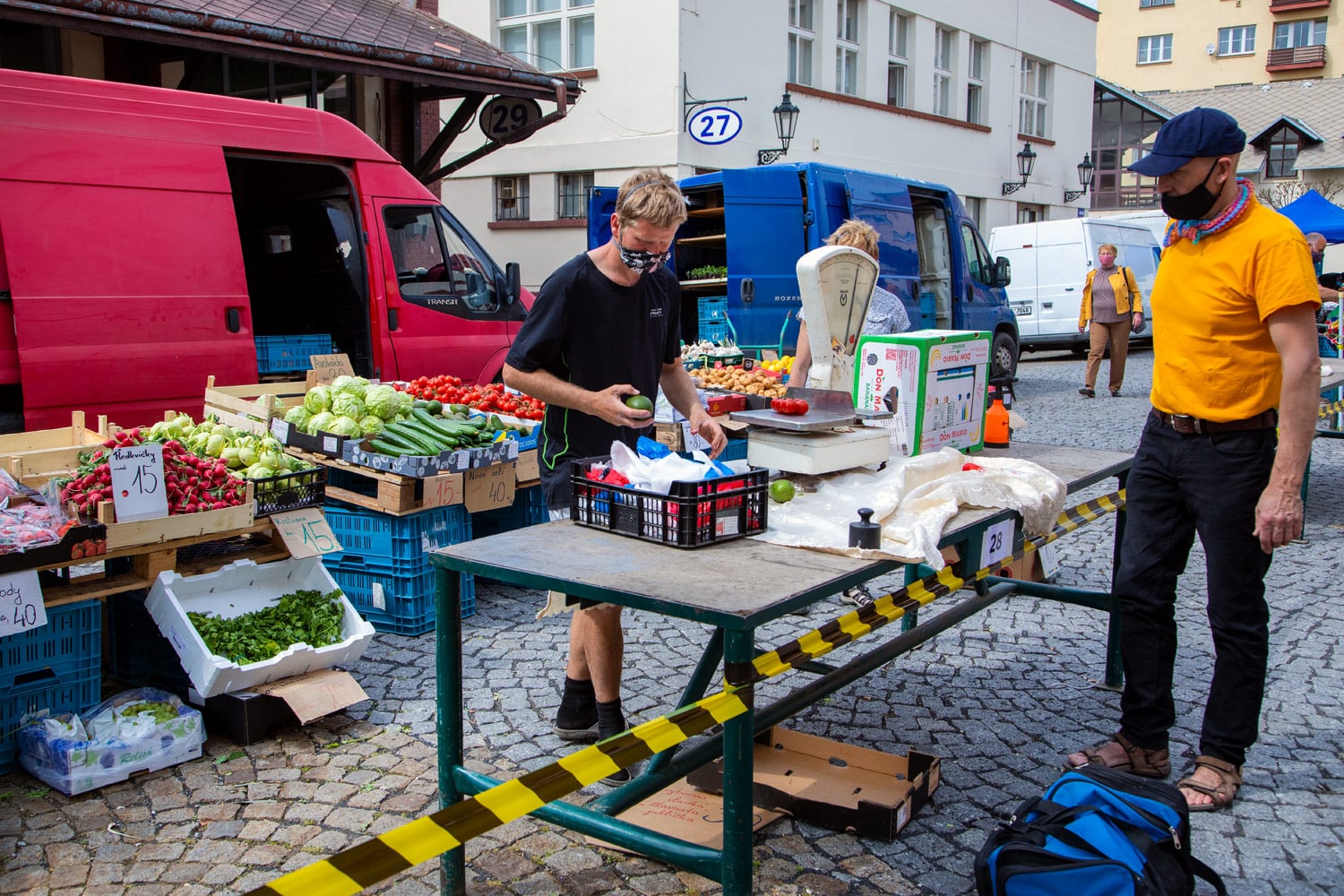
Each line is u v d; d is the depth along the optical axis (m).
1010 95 23.14
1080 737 3.91
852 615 2.70
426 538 5.09
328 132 6.73
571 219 16.09
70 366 5.38
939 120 20.67
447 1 16.81
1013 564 5.68
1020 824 2.62
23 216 5.24
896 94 20.00
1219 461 3.19
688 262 10.81
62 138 5.41
